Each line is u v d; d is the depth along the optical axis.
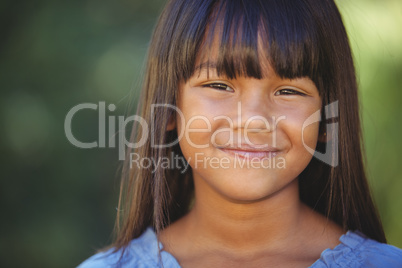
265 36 2.58
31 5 7.09
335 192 3.05
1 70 6.98
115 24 7.29
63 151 7.16
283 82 2.63
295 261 2.78
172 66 2.88
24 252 7.16
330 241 2.89
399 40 5.68
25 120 6.78
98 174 7.30
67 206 7.32
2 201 7.13
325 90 2.81
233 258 2.81
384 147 5.99
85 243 7.29
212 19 2.69
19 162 7.09
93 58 7.04
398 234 6.26
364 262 2.74
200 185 2.89
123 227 3.25
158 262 2.92
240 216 2.79
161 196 3.11
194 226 2.97
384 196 6.24
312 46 2.67
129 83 6.92
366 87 5.54
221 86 2.68
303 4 2.72
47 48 6.98
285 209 2.83
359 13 5.62
